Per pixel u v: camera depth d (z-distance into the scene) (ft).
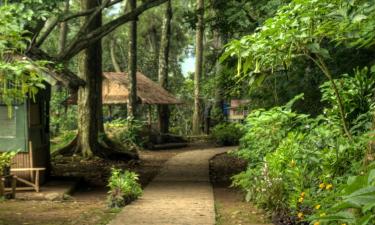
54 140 73.20
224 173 45.52
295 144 23.86
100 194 33.60
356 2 13.82
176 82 130.72
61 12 38.45
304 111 34.45
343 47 29.09
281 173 23.75
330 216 6.86
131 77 71.72
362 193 5.82
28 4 30.40
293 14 15.57
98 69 54.75
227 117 106.11
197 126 101.86
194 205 27.48
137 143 70.13
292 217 19.98
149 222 22.77
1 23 20.33
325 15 14.88
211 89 94.99
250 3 40.83
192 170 46.42
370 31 14.97
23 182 31.53
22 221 23.68
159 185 36.63
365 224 5.95
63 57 38.32
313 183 20.56
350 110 21.70
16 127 32.07
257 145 31.96
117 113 100.01
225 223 23.11
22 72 20.80
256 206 25.61
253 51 15.55
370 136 9.77
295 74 33.27
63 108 96.73
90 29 50.11
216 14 47.03
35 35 33.68
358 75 22.44
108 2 41.09
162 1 42.45
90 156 53.11
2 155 29.25
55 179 36.83
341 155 19.39
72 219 24.22
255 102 40.16
